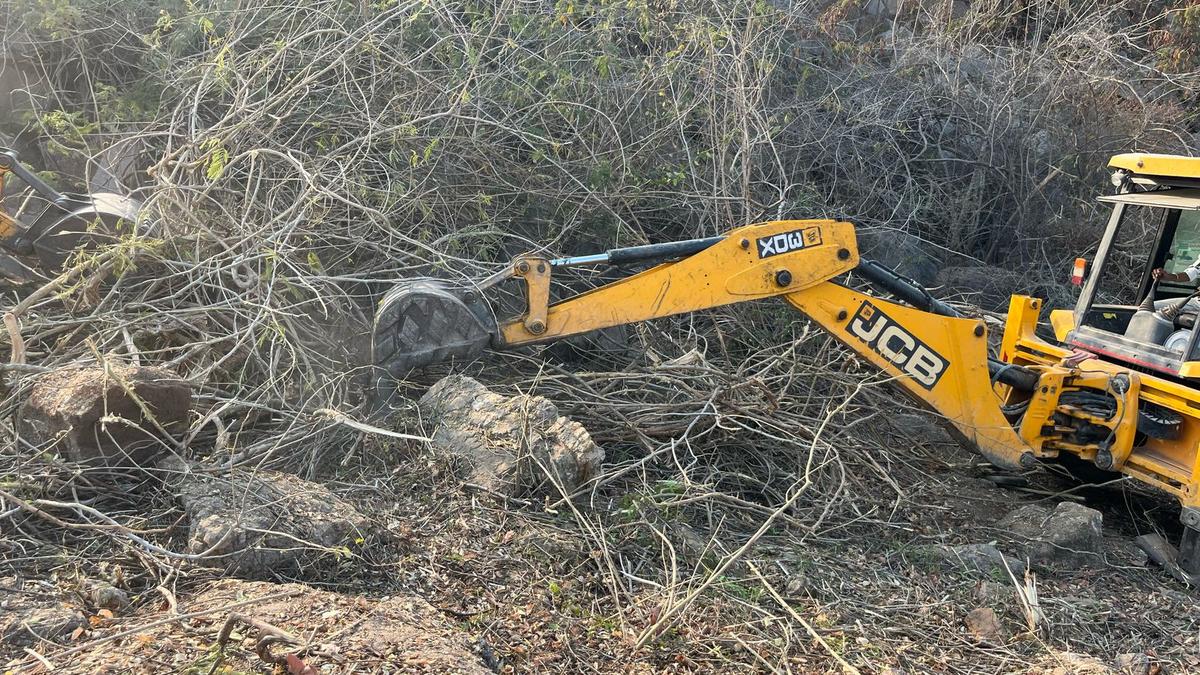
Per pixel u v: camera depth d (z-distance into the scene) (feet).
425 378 16.44
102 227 17.08
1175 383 16.08
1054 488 18.66
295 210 18.33
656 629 11.67
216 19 21.84
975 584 14.26
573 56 22.93
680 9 24.68
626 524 13.84
